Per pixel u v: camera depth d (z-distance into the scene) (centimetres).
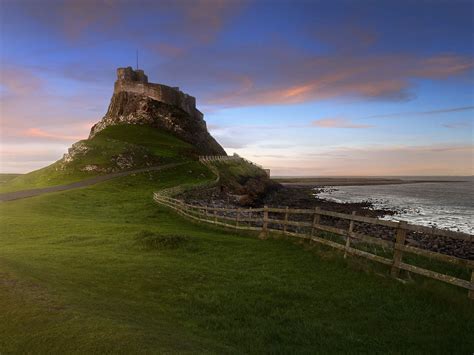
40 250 1661
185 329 840
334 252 1416
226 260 1470
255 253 1565
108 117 15125
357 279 1173
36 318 732
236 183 7931
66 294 903
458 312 896
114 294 1044
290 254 1522
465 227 4703
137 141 11281
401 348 766
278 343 806
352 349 770
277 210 1852
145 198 4666
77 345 642
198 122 16362
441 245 2775
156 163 8481
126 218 3117
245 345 787
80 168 7381
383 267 1221
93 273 1238
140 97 14875
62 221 2714
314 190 14525
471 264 909
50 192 4953
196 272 1286
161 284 1162
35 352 633
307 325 887
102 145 8650
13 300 809
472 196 11375
